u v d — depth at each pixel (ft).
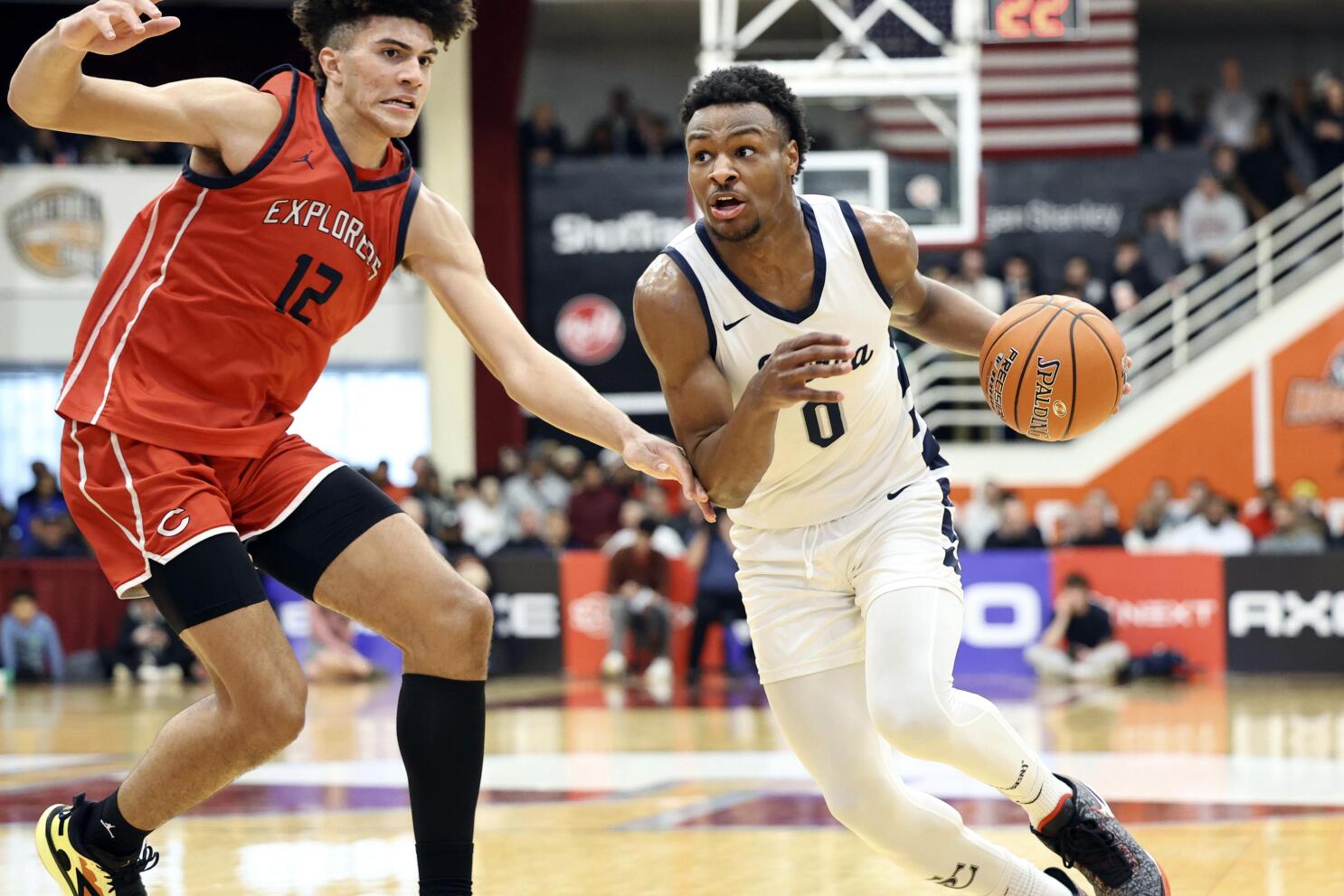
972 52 46.88
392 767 25.89
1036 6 48.83
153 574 11.10
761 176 11.48
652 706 36.60
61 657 47.75
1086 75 48.88
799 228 12.03
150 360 11.27
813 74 47.19
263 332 11.39
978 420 56.90
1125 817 19.60
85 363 11.45
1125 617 43.09
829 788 12.28
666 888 15.60
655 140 65.72
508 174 61.11
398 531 11.53
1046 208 60.80
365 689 43.37
